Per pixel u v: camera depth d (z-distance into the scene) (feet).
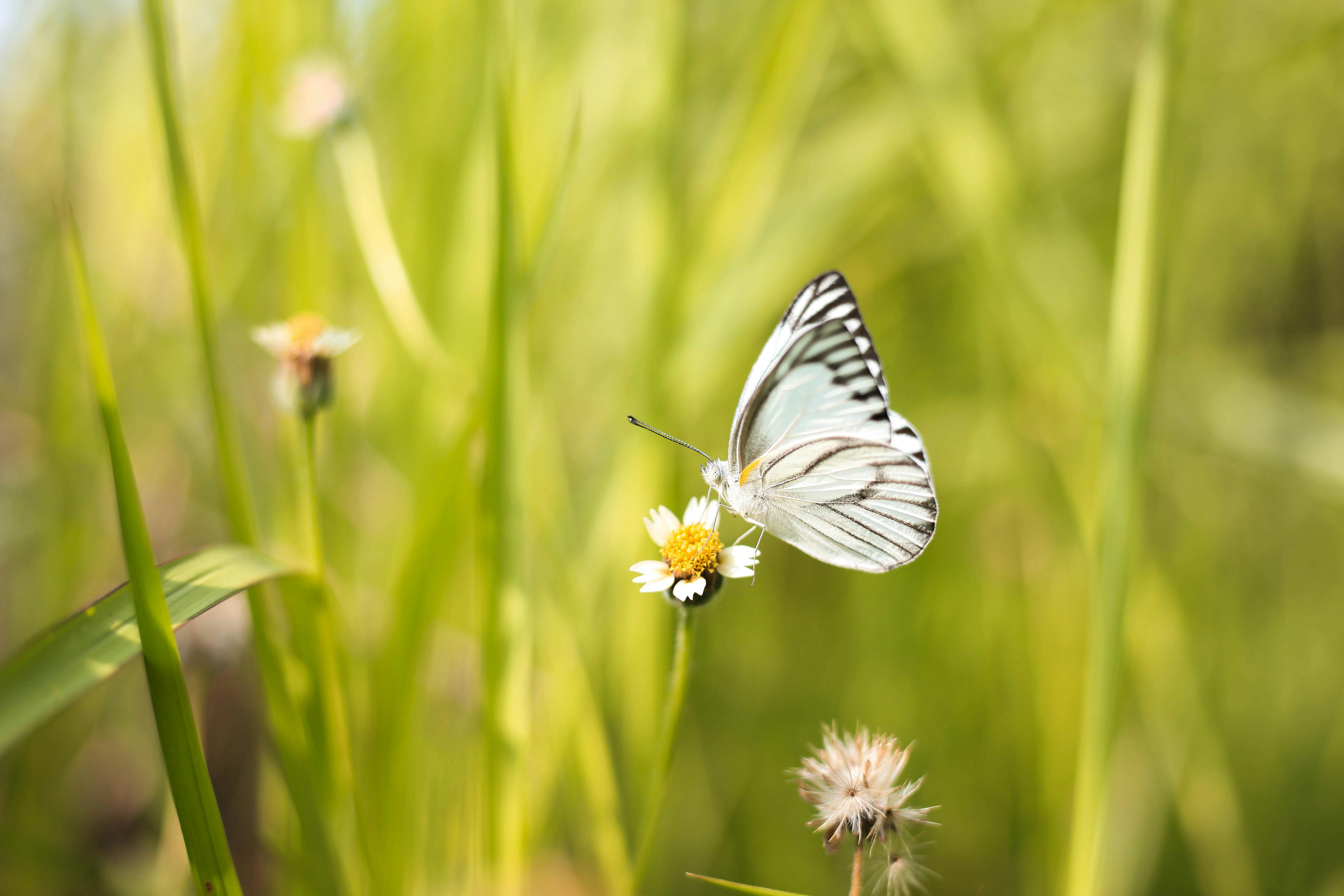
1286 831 1.76
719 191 1.71
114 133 1.80
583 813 1.69
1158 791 1.77
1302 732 1.79
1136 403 1.58
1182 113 1.82
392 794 1.59
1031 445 1.79
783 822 1.75
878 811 1.47
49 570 1.73
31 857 1.62
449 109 1.76
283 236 1.73
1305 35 1.82
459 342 1.72
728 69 1.81
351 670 1.62
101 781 1.72
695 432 1.83
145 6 1.53
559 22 1.79
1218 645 1.81
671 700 1.51
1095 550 1.58
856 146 1.77
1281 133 1.88
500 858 1.57
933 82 1.72
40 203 1.80
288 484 1.65
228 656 1.66
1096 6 1.80
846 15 1.77
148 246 1.77
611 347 1.81
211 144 1.76
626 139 1.77
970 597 1.83
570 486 1.79
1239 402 1.75
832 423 1.60
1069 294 1.76
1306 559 1.85
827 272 1.60
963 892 1.72
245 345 1.75
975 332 1.88
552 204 1.60
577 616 1.65
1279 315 1.92
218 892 1.47
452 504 1.60
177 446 1.78
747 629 1.82
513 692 1.57
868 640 1.81
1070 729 1.73
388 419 1.74
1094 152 1.85
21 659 1.46
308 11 1.75
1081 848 1.57
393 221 1.77
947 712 1.79
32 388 1.79
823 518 1.61
